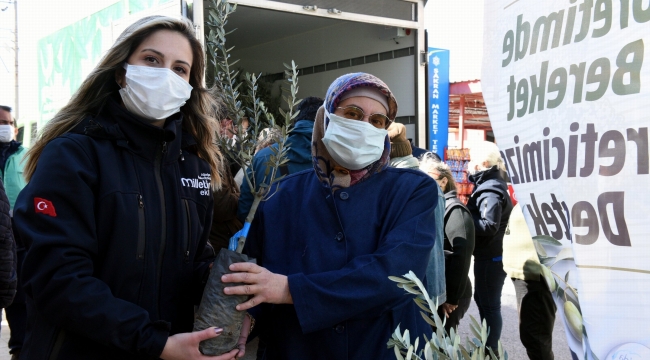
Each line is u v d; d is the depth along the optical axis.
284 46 7.68
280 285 1.58
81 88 1.66
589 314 1.15
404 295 1.62
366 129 1.72
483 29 1.68
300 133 2.99
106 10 5.34
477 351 1.07
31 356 1.52
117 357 1.54
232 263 1.59
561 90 1.29
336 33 6.98
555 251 1.35
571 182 1.24
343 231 1.73
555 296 1.39
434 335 1.09
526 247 3.31
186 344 1.48
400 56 6.33
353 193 1.78
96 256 1.53
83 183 1.49
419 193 1.76
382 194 1.79
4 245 2.47
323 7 5.43
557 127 1.30
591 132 1.18
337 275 1.59
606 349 1.11
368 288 1.57
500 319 4.28
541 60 1.37
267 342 1.85
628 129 1.10
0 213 2.44
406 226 1.69
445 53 9.34
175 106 1.68
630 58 1.10
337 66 7.02
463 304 3.83
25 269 1.44
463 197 12.94
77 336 1.50
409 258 1.62
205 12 5.03
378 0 5.86
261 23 6.79
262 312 1.85
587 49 1.21
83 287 1.42
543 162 1.36
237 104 1.75
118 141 1.59
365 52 6.66
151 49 1.68
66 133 1.58
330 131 1.74
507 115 1.55
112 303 1.44
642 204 1.07
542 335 3.29
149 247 1.58
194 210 1.75
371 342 1.67
